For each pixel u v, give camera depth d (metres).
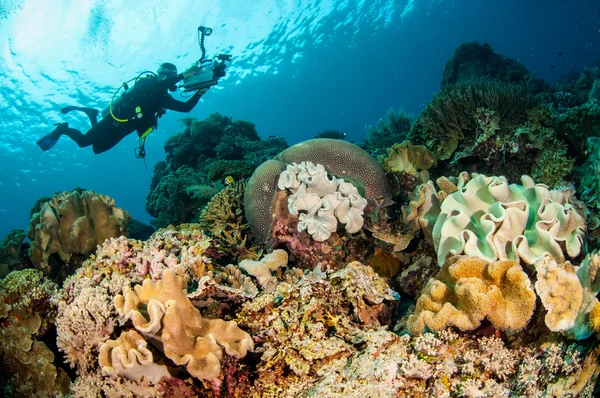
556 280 0.74
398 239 1.33
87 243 1.91
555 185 1.54
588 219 1.16
